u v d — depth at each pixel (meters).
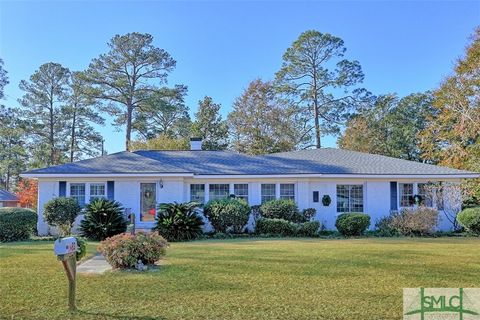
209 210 18.23
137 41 40.94
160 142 34.94
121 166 20.08
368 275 8.39
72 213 17.91
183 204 17.42
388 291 7.04
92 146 48.44
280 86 42.16
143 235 9.41
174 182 19.72
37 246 14.01
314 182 20.47
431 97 41.28
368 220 18.28
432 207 20.25
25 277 8.22
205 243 14.98
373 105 43.00
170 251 12.18
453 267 9.29
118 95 41.69
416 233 18.28
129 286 7.43
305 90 42.75
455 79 28.20
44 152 45.00
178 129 43.50
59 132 46.62
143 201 19.70
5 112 40.50
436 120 30.44
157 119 44.53
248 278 8.11
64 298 6.61
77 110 45.44
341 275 8.40
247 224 19.56
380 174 20.00
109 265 9.83
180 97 43.41
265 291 7.04
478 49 27.11
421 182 20.52
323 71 42.16
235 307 6.09
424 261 10.16
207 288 7.27
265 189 20.42
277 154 23.80
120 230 16.92
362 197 20.52
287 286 7.41
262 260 10.33
